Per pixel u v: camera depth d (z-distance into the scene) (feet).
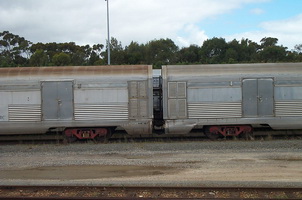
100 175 25.39
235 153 32.58
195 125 40.93
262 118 40.93
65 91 41.09
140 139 43.39
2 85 41.16
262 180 23.30
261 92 41.04
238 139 41.86
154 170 26.63
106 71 41.50
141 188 21.31
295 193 20.29
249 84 41.04
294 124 40.93
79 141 43.14
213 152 33.24
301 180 23.22
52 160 30.96
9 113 41.19
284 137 42.50
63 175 25.62
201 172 25.75
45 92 41.14
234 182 22.67
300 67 41.45
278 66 41.57
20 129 41.34
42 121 41.04
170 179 23.90
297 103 40.96
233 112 40.91
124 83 41.06
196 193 20.62
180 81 41.04
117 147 36.68
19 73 41.47
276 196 19.93
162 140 42.16
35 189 21.86
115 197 19.62
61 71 41.57
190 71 41.32
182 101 41.06
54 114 41.06
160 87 44.86
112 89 41.09
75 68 41.93
